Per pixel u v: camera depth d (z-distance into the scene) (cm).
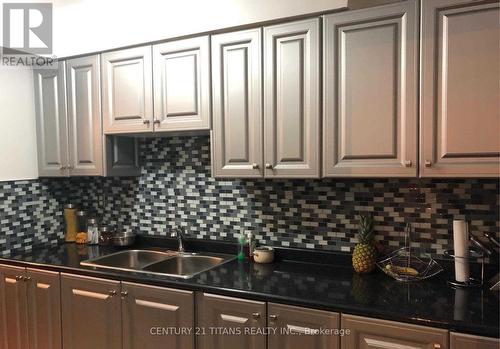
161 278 193
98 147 248
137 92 232
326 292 169
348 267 210
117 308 202
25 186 268
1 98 254
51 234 286
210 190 253
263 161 198
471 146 156
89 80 248
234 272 203
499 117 152
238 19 198
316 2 181
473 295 161
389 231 204
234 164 206
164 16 217
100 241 278
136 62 231
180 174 263
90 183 294
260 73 197
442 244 194
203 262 241
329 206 218
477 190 186
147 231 276
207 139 253
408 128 167
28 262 231
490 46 153
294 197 228
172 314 188
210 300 179
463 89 157
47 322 224
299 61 188
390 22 170
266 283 183
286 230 230
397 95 170
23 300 232
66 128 260
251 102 200
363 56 175
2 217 254
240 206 244
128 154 266
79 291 213
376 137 173
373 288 173
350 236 214
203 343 182
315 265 216
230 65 205
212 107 211
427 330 139
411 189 199
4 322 241
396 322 144
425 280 182
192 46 214
